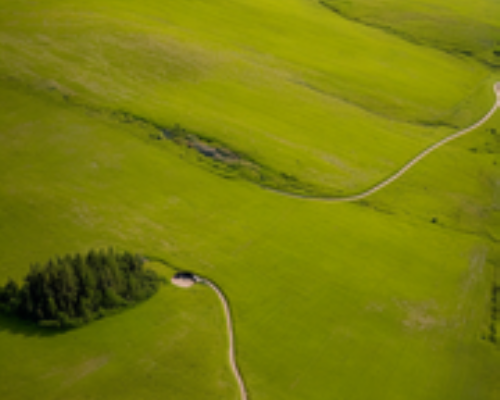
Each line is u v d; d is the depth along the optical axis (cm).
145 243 6166
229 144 8088
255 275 6019
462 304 6131
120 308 5222
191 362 4831
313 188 7688
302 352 5188
